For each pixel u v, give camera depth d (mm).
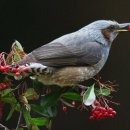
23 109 10039
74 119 18344
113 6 18453
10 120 17703
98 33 12344
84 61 11859
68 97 10414
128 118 18219
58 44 11664
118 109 18219
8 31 18016
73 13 18297
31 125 10055
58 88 11430
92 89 9867
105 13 18406
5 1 17984
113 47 18578
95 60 12039
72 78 11594
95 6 18375
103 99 10422
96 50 12109
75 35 12102
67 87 11547
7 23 18016
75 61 11688
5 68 9961
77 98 10414
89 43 12125
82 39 12070
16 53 10477
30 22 18125
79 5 18312
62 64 11445
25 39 18109
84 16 18328
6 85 10125
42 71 10672
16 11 18078
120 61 18500
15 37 18062
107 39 12430
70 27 18281
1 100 10023
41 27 18188
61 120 18328
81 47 11922
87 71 11953
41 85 10867
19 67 10180
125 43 18641
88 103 9727
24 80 10266
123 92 18281
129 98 18281
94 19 18359
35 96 10062
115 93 18219
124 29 12523
